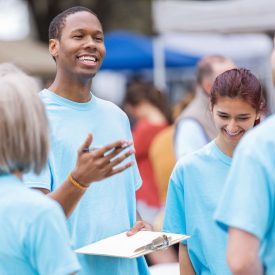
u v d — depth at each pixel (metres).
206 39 17.92
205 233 4.95
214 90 4.80
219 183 4.95
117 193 5.04
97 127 5.08
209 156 5.02
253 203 3.59
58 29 5.07
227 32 12.58
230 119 4.76
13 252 3.51
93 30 5.04
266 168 3.61
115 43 18.36
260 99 4.79
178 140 6.92
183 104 8.54
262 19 12.09
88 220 4.87
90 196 4.89
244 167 3.64
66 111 5.00
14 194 3.55
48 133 3.66
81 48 4.99
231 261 3.62
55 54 5.11
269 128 3.68
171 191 5.15
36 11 25.80
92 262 4.85
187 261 5.14
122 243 4.58
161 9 12.95
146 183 9.10
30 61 16.77
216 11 12.49
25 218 3.49
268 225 3.67
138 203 9.17
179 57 18.41
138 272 5.24
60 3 25.84
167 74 19.81
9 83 3.59
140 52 18.12
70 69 5.01
